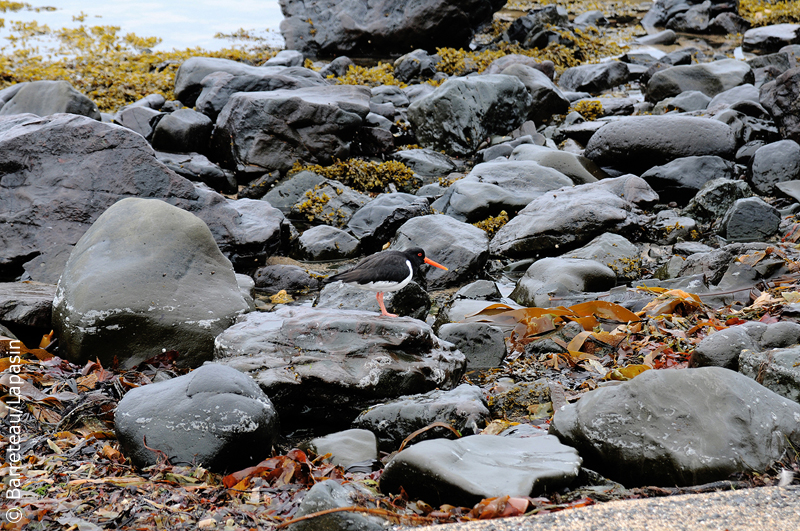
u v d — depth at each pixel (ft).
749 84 92.32
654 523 20.36
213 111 79.46
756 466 23.26
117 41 129.59
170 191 55.21
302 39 127.65
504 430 29.48
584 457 25.50
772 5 153.38
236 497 23.52
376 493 23.94
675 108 86.38
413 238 55.83
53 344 37.01
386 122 81.97
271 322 35.09
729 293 43.91
